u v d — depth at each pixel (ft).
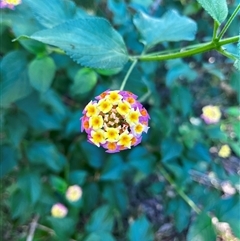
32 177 0.68
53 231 0.66
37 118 0.66
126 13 0.74
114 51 0.42
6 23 0.55
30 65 0.54
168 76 0.75
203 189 0.81
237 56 0.40
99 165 0.75
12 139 0.64
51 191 0.71
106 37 0.42
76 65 0.67
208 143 0.81
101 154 0.75
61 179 0.69
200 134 0.78
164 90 0.93
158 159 0.77
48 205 0.70
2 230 0.76
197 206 0.78
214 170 0.78
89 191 0.75
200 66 0.93
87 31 0.41
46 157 0.68
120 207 0.75
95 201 0.75
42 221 0.68
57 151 0.71
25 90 0.57
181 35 0.52
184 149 0.76
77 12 0.51
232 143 0.79
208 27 0.82
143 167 0.73
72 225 0.64
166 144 0.74
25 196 0.66
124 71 0.58
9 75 0.56
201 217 0.60
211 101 1.01
